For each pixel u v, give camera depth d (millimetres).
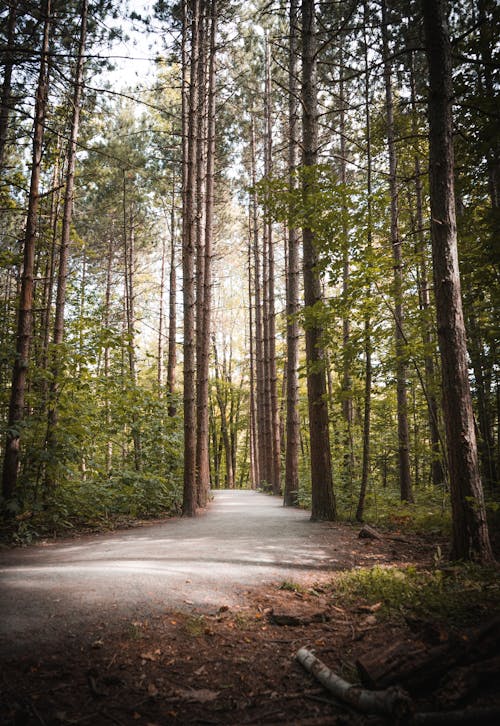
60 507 8742
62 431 8977
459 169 8180
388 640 3445
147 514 10891
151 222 24203
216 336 38531
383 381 10586
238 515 11141
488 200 10531
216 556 6117
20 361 8625
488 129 7359
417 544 7066
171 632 3619
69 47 10766
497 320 8805
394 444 14188
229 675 3064
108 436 11531
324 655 3314
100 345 9867
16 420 8336
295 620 3912
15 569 5164
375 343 9398
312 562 5961
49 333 13109
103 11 9484
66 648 3250
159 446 12234
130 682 2906
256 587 4832
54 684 2824
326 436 9992
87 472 10516
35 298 12086
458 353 5750
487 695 2584
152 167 20750
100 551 6492
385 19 12742
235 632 3723
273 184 9031
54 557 6094
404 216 14500
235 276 38688
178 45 12258
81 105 11891
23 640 3295
